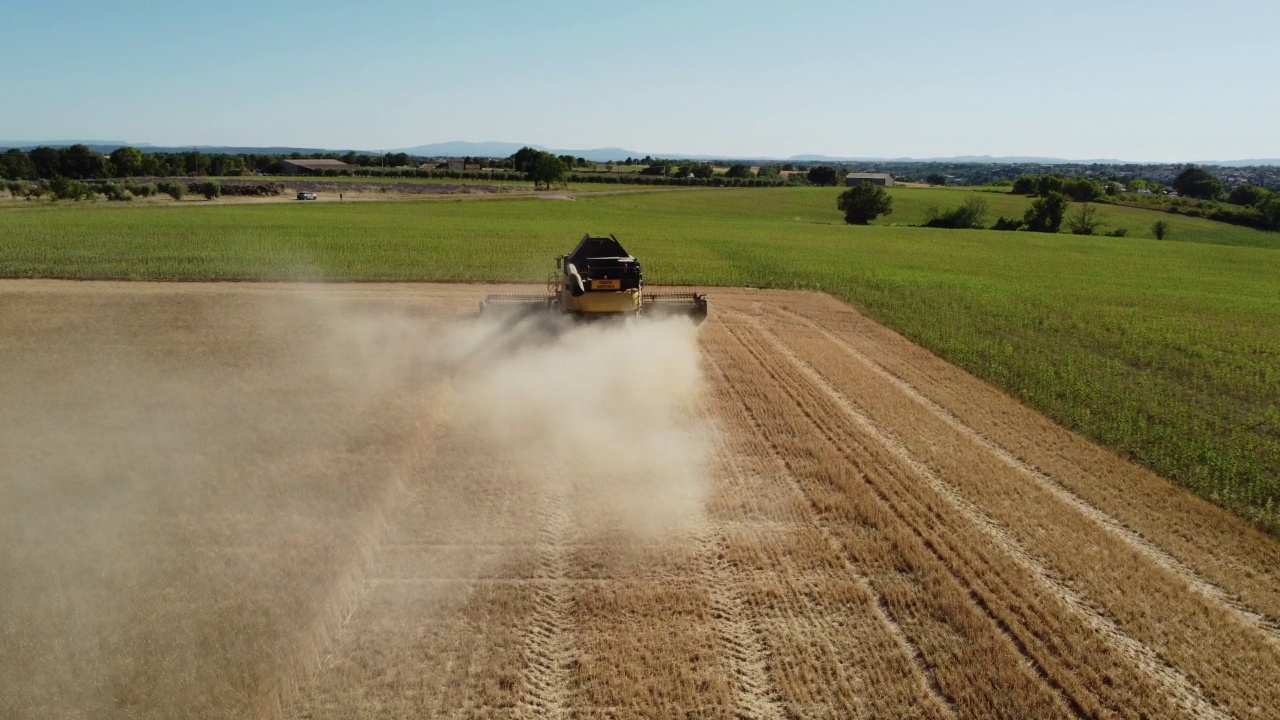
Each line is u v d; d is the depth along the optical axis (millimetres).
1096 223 93375
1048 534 9984
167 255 33031
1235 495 11766
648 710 6504
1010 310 27609
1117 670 7328
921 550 9258
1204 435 14695
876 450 12648
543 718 6379
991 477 11812
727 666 7156
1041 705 6773
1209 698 7078
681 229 62656
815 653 7348
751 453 12250
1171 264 52531
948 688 6938
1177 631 8000
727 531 9617
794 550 9195
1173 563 9570
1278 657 7645
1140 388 18031
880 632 7703
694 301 19344
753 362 18234
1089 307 29891
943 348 20781
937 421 14570
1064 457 13023
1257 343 24469
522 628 7492
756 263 38594
